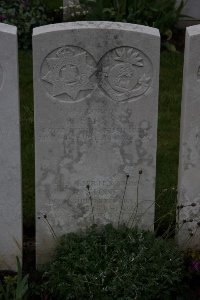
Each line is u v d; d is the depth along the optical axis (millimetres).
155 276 2475
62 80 2457
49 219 2619
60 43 2416
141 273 2469
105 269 2461
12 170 2523
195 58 2439
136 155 2555
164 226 2855
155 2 4461
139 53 2439
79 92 2473
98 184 2588
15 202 2564
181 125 2559
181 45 4461
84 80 2461
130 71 2459
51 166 2553
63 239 2617
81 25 2424
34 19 4426
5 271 2639
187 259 2611
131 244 2549
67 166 2555
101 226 2650
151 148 2549
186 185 2605
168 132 3527
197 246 2682
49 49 2418
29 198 3037
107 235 2580
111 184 2592
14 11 4434
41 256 2660
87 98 2480
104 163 2562
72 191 2590
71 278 2459
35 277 2586
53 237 2639
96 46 2428
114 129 2521
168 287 2494
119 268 2469
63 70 2447
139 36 2418
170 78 4016
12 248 2627
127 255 2508
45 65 2439
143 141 2537
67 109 2488
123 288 2434
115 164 2564
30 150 3350
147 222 2650
